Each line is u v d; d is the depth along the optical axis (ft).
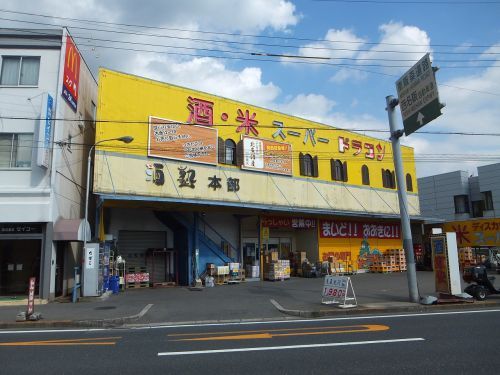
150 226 75.51
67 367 22.25
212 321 38.88
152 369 21.71
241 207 73.15
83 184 71.26
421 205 155.53
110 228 71.36
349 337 29.32
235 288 67.41
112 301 52.65
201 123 72.13
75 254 67.67
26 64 58.80
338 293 46.44
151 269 74.74
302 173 85.87
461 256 105.50
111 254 66.39
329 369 21.27
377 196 101.35
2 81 57.67
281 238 93.40
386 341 27.76
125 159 62.90
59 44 59.31
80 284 56.34
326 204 88.53
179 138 68.69
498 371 20.67
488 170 135.23
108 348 26.91
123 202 64.95
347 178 95.09
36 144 55.88
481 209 138.51
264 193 78.13
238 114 77.46
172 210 74.08
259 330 33.22
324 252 92.38
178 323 38.22
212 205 70.03
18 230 54.60
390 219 103.71
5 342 29.68
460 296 48.98
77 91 66.64
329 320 38.47
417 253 111.24
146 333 33.01
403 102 49.03
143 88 66.69
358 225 100.83
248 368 21.63
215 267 74.74
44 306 48.57
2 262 55.98
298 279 82.58
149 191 64.18
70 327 37.45
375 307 44.37
